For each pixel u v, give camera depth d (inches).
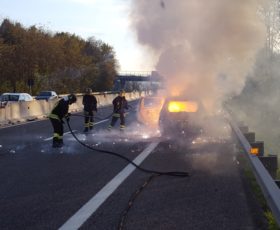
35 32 2775.6
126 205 277.7
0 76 2544.3
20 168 412.2
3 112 957.8
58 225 239.3
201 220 246.8
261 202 280.5
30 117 1118.4
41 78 2755.9
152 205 277.9
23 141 626.8
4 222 245.6
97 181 350.6
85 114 767.7
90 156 483.2
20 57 2608.3
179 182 344.8
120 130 758.5
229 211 264.2
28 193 312.0
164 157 470.6
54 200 291.9
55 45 2891.2
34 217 254.2
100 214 258.7
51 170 400.8
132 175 374.3
